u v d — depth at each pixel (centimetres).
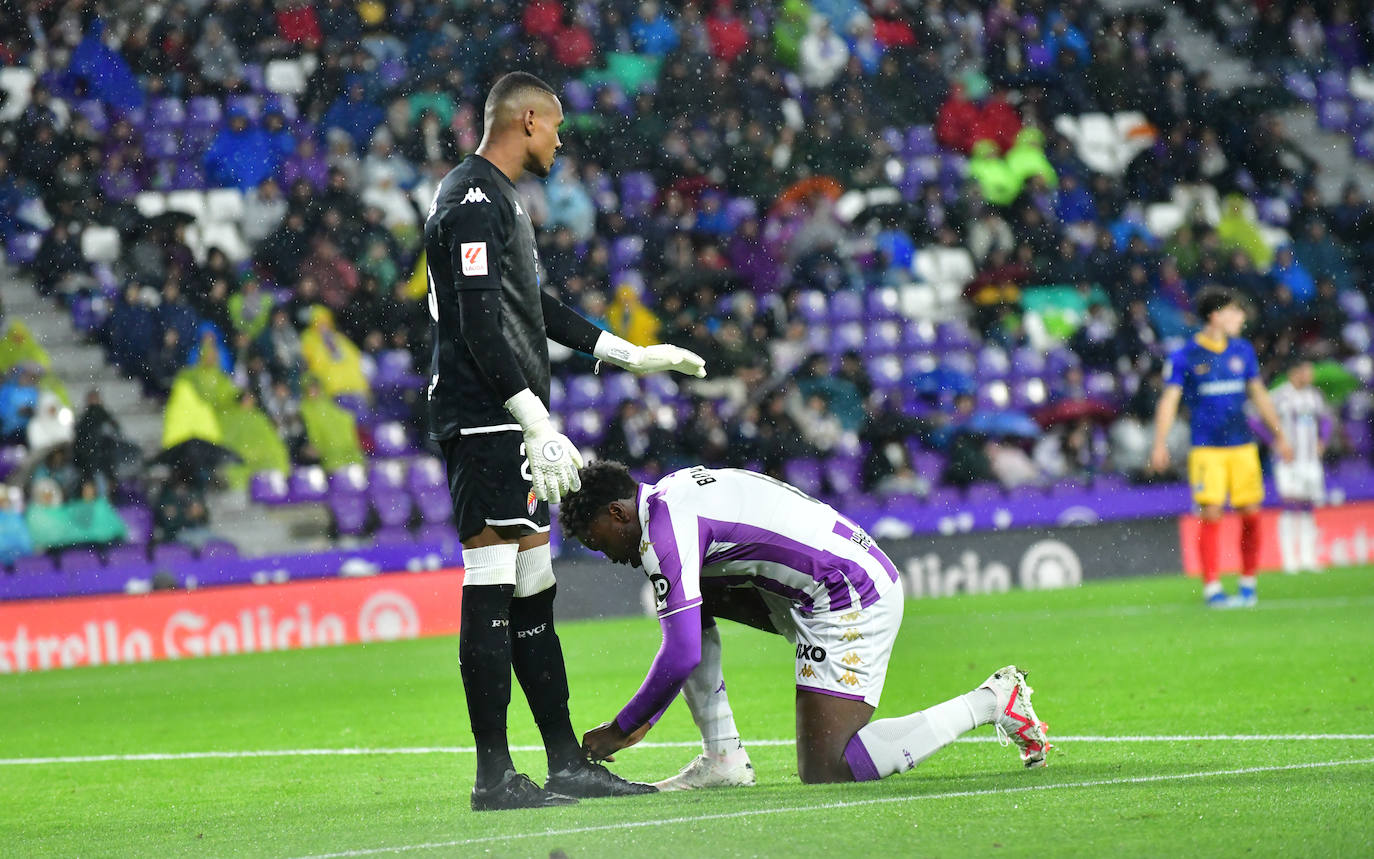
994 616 4503
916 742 1644
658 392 6125
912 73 7488
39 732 3031
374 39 6844
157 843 1527
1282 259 7331
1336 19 8325
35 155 6381
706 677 1738
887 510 5931
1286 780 1512
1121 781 1556
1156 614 4312
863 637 1667
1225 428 4450
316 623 5094
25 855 1504
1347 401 6694
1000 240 7038
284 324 5859
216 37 6762
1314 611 4141
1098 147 7669
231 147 6556
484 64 6912
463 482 1630
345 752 2416
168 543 5338
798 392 6094
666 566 1606
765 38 7356
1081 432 6275
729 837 1295
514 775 1638
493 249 1597
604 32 7119
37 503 5275
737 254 6650
